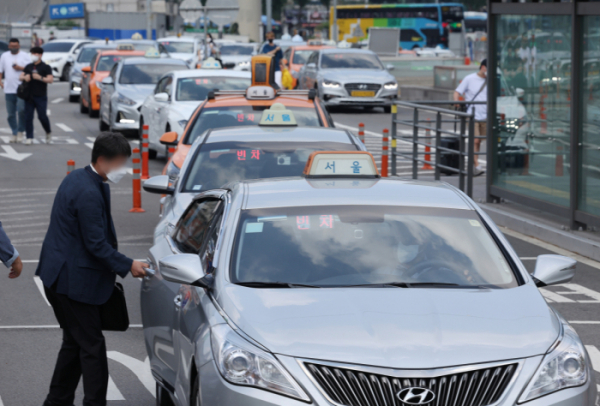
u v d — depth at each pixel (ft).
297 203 38.45
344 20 463.42
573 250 78.02
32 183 115.75
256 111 82.94
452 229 37.55
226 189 42.09
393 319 30.45
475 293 33.19
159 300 41.04
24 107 154.92
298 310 31.19
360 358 28.32
